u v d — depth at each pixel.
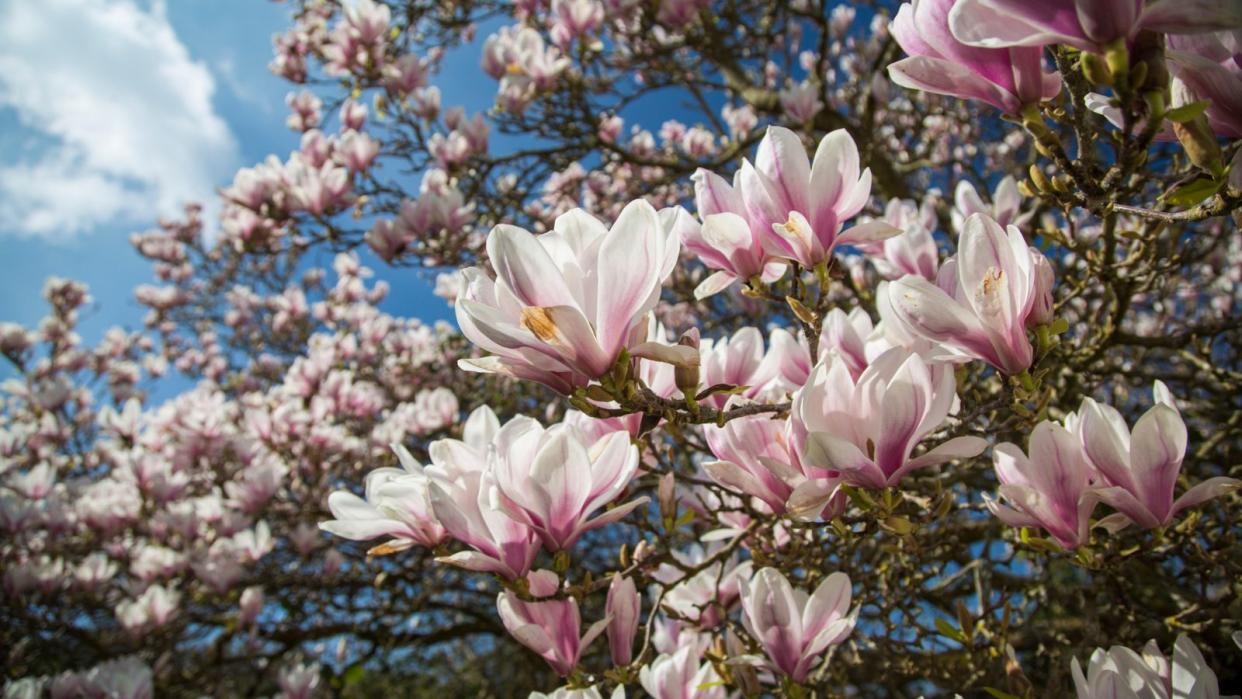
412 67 1.80
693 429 0.77
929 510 0.58
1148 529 0.52
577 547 2.00
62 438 2.58
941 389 0.50
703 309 1.74
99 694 1.47
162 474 2.00
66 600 1.88
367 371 2.68
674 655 0.70
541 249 0.44
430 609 1.99
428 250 1.48
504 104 1.71
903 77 0.48
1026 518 0.55
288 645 1.94
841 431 0.49
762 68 2.33
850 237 0.55
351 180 1.64
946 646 0.82
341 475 2.13
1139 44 0.40
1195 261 1.28
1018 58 0.45
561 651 0.61
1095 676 0.53
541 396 1.89
